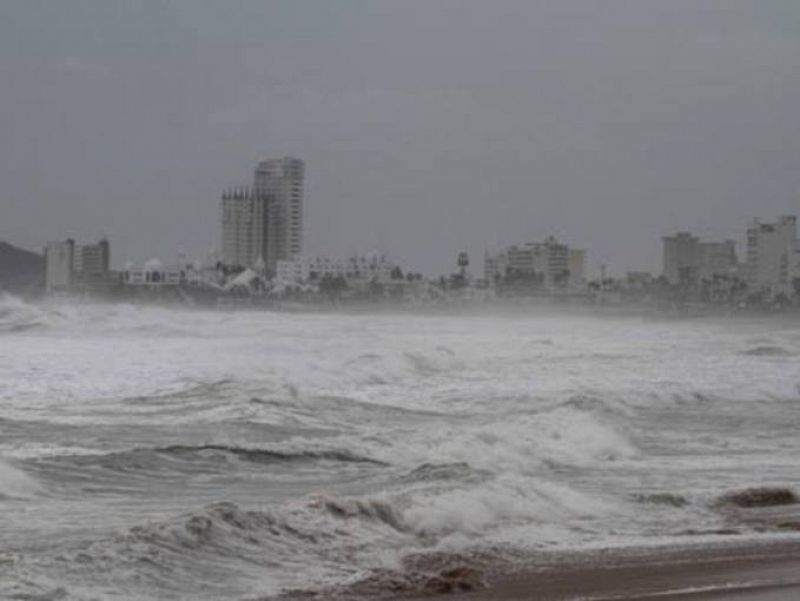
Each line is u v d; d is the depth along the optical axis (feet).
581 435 160.66
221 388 199.31
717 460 151.64
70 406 179.11
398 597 74.33
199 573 75.82
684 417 207.00
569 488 118.11
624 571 84.17
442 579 78.95
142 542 79.10
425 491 104.68
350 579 77.82
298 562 80.79
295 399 188.75
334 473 124.16
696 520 106.63
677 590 78.48
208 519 84.53
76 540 84.28
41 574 70.49
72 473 114.01
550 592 76.89
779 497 118.93
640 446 164.45
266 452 131.85
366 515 94.22
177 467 121.90
